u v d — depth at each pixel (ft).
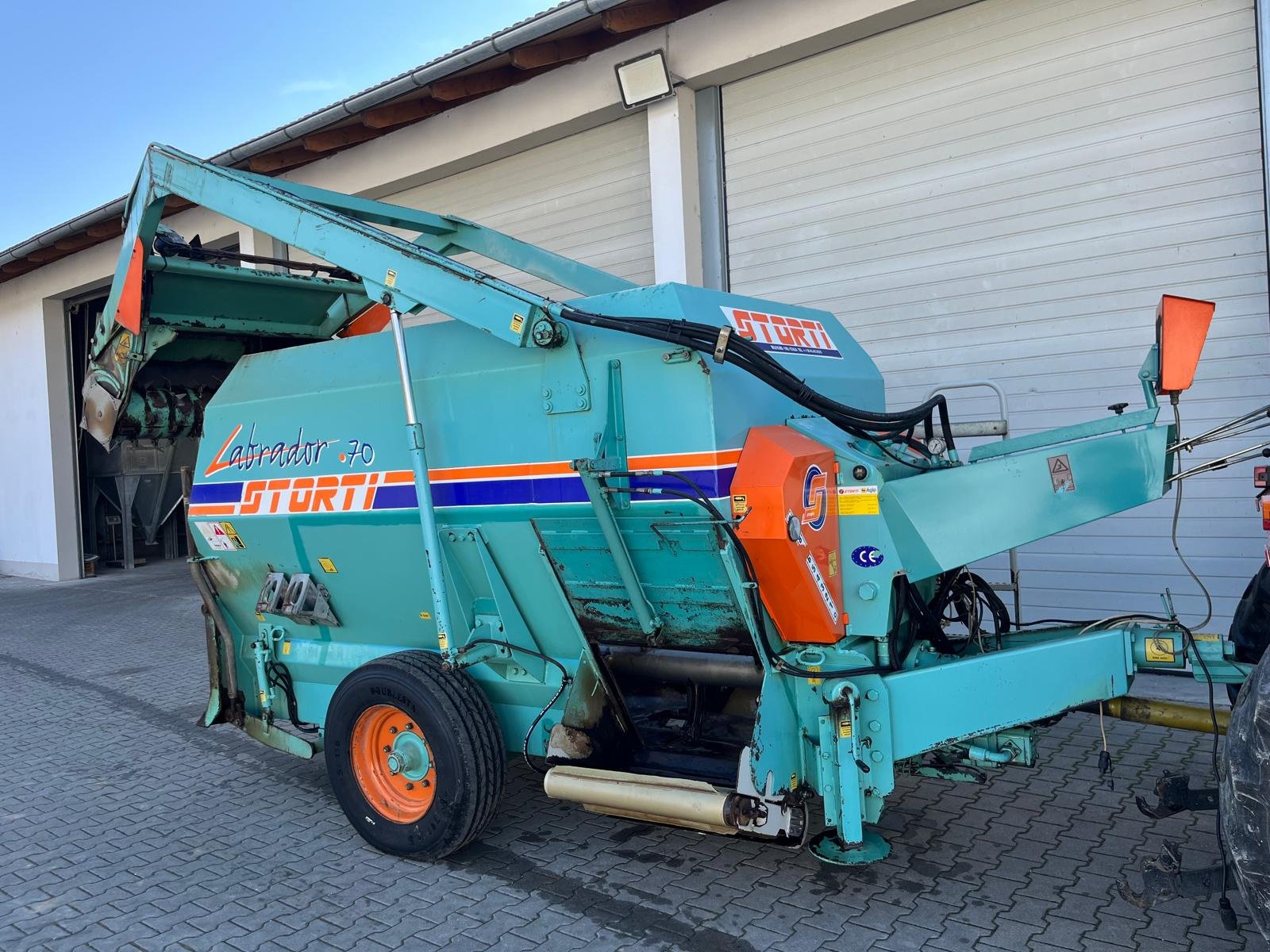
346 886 12.34
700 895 11.62
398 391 13.30
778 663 10.88
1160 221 19.29
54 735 20.38
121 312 15.46
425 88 26.71
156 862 13.38
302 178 34.40
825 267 23.70
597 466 10.97
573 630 12.71
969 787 14.74
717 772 12.02
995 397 21.45
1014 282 21.03
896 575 10.62
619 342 11.28
